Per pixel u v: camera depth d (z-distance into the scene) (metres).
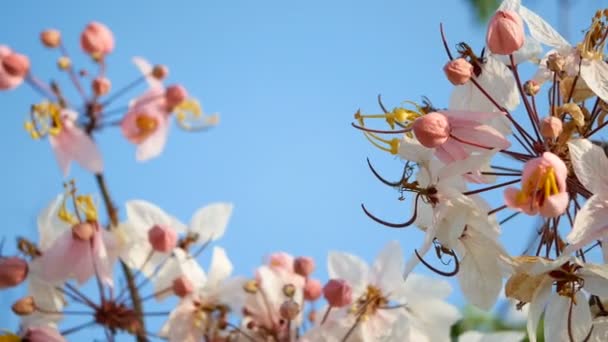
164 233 0.59
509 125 0.56
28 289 0.58
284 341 0.60
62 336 0.57
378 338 0.60
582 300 0.55
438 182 0.55
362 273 0.62
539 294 0.55
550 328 0.55
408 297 0.61
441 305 0.61
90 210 0.58
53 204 0.58
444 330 0.61
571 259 0.55
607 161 0.54
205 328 0.60
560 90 0.57
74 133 0.58
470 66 0.57
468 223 0.55
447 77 0.57
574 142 0.54
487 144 0.55
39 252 0.58
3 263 0.57
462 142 0.55
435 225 0.55
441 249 0.56
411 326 0.61
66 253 0.58
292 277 0.61
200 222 0.62
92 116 0.58
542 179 0.53
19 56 0.58
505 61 0.58
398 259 0.62
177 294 0.60
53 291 0.58
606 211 0.53
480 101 0.58
